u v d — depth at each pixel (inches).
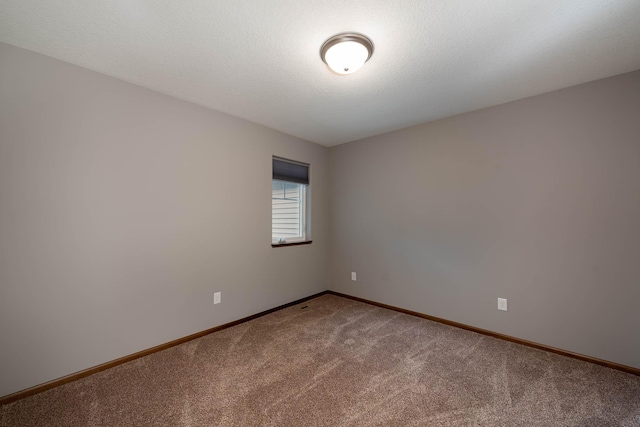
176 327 93.1
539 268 91.1
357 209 145.3
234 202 110.8
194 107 98.2
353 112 107.3
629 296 76.9
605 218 80.2
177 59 71.3
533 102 92.3
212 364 80.3
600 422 57.9
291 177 138.7
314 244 149.7
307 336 99.7
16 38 62.3
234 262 110.9
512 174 96.3
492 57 70.0
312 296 148.5
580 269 84.0
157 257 88.7
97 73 76.8
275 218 133.7
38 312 67.6
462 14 55.1
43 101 68.4
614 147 79.0
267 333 102.3
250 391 67.8
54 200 69.8
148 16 55.6
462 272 108.1
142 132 85.3
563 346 86.4
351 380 72.6
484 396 66.2
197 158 99.0
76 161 73.1
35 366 67.2
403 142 126.6
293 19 56.5
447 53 68.3
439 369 78.0
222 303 106.4
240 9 53.6
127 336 82.0
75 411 60.6
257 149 120.0
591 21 56.9
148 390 68.0
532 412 60.8
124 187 81.4
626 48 66.1
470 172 106.1
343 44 61.9
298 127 125.2
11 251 64.3
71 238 72.3
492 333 100.0
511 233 96.6
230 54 69.2
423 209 119.8
